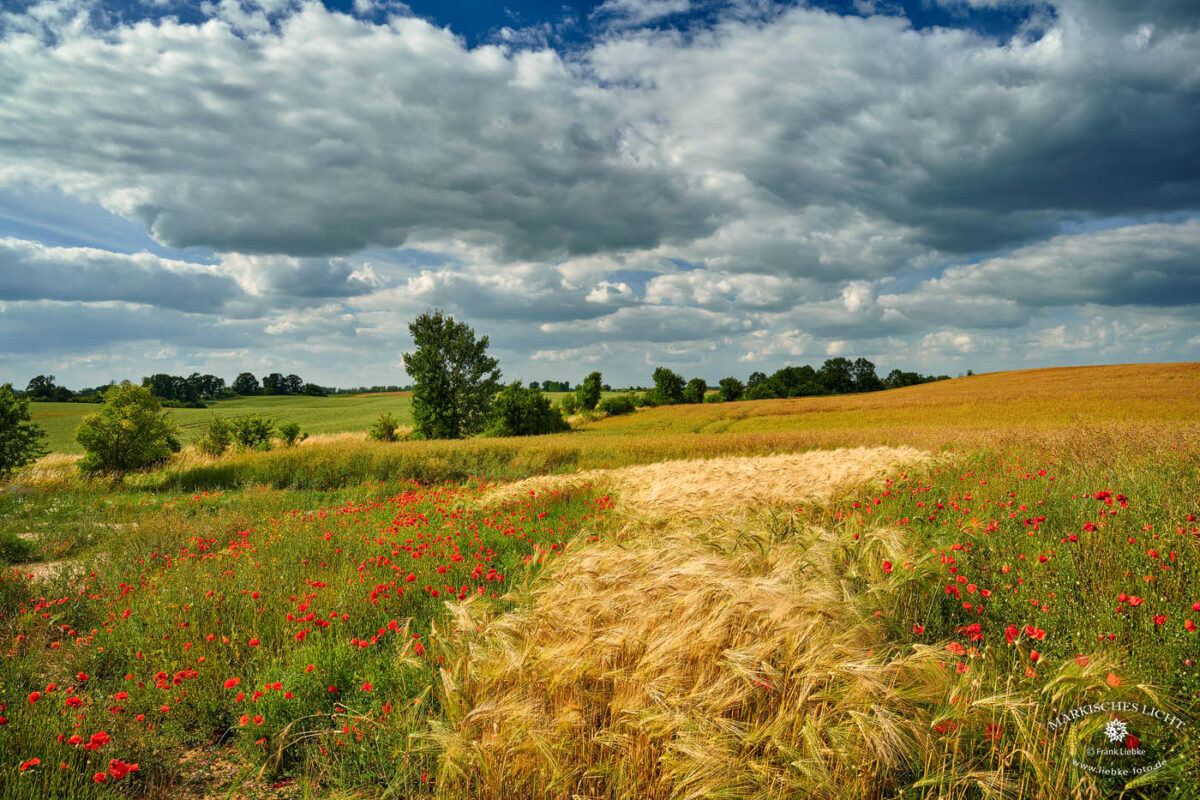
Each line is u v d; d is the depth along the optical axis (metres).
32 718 3.93
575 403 65.31
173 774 3.74
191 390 102.00
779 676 3.19
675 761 2.92
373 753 3.71
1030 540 5.65
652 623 3.84
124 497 16.03
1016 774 2.79
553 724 3.25
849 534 5.83
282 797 3.56
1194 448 9.48
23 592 6.85
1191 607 3.58
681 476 11.33
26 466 18.75
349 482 19.59
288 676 4.40
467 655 4.13
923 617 4.51
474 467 20.98
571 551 6.62
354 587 6.46
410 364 43.38
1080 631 3.78
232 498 16.11
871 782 2.84
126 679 4.54
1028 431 18.12
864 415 42.97
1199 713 2.88
